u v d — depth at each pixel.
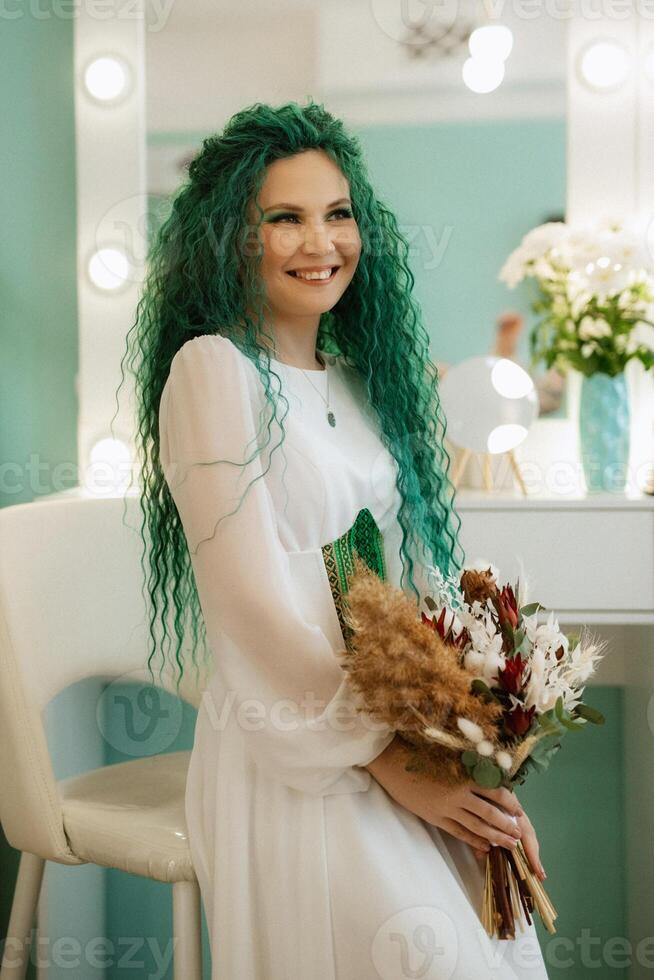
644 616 1.57
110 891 1.80
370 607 0.94
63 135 1.77
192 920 1.13
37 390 1.79
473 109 1.77
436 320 1.80
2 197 1.69
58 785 1.30
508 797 1.01
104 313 1.78
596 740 1.84
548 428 1.80
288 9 1.76
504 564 1.58
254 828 1.03
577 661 1.03
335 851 0.99
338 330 1.29
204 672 1.41
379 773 1.03
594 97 1.77
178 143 1.77
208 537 1.01
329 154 1.13
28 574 1.22
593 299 1.67
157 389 1.20
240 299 1.13
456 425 1.65
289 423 1.08
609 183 1.77
